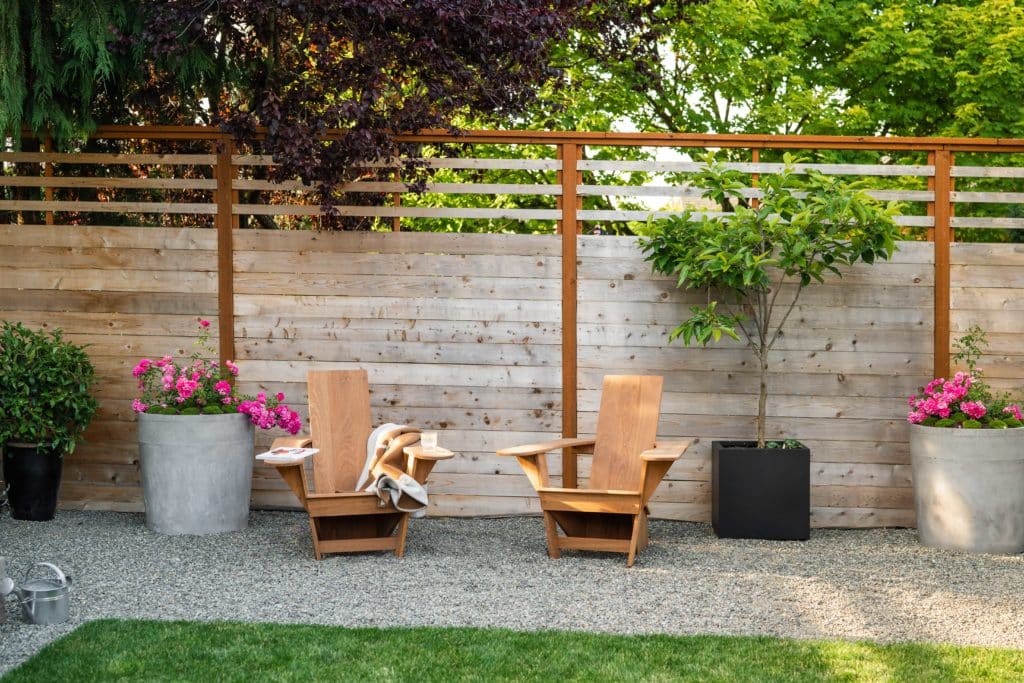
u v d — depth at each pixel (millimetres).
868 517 6184
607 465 5562
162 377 5922
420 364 6301
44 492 6078
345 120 5695
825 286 6152
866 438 6164
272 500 6422
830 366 6160
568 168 6203
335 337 6320
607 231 10969
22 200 6445
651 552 5457
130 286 6332
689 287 5914
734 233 5633
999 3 10203
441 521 6219
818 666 3561
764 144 6133
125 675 3441
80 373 6027
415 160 6082
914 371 6137
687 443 5410
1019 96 10430
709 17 10289
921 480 5703
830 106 11078
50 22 5715
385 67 5805
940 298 6094
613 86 10602
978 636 4008
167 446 5691
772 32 10727
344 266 6293
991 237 10430
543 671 3500
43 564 4223
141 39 5492
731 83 10789
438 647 3750
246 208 6277
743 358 6207
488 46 5703
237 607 4340
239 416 5836
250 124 5711
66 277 6344
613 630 4043
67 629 4012
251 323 6332
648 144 6148
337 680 3410
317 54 5914
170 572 4926
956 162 10414
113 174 6555
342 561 5188
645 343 6223
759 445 5898
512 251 6246
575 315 6219
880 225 5602
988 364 6121
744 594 4598
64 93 5941
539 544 5633
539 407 6266
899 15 10242
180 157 6273
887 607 4402
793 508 5777
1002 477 5496
